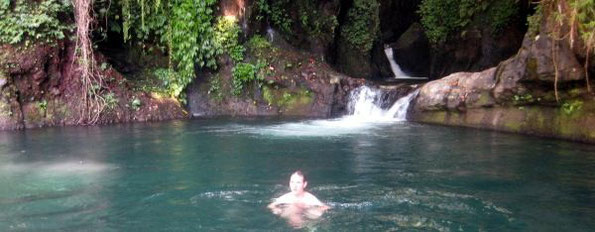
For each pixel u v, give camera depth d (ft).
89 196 23.31
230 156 31.94
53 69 45.06
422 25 72.23
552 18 36.27
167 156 31.94
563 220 20.12
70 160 30.83
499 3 58.90
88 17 45.44
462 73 46.55
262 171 28.07
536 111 39.63
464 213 20.83
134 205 21.95
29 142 36.68
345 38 69.31
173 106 50.26
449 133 40.50
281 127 44.04
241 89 53.52
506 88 40.45
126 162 30.30
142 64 52.75
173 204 22.04
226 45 53.42
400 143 36.40
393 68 75.61
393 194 23.49
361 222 19.60
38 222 19.86
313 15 63.16
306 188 24.49
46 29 44.42
